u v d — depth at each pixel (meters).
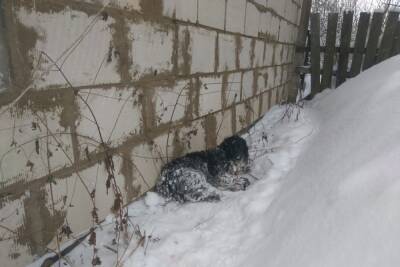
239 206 2.20
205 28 2.64
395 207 1.16
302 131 3.75
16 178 1.32
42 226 1.47
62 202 1.56
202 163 2.48
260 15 3.93
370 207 1.25
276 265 1.40
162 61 2.16
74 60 1.50
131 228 1.89
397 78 2.54
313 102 5.62
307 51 6.15
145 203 2.16
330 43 5.79
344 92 3.93
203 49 2.67
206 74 2.80
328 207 1.49
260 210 2.09
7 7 1.19
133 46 1.86
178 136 2.51
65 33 1.43
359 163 1.64
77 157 1.61
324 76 5.96
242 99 3.78
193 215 2.10
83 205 1.69
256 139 3.82
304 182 2.04
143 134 2.09
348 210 1.35
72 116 1.54
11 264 1.35
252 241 1.78
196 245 1.80
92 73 1.61
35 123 1.36
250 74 3.92
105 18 1.63
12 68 1.24
